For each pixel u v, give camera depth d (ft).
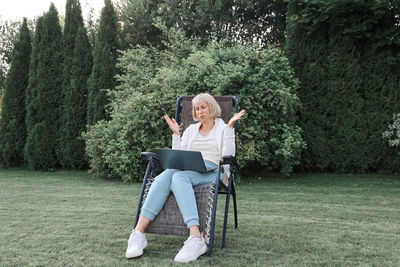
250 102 16.51
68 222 9.04
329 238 7.79
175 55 19.89
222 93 16.58
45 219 9.34
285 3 25.59
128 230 8.30
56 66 21.85
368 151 18.42
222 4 24.63
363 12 17.76
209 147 7.93
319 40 19.08
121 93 18.85
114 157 16.63
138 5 26.08
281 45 27.58
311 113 19.07
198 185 7.37
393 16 17.76
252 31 26.86
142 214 6.78
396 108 18.11
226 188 7.57
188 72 17.85
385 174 18.33
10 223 8.90
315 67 18.99
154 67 20.24
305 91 19.19
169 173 7.18
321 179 17.40
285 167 17.38
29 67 22.18
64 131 21.48
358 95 18.42
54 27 22.04
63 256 6.46
